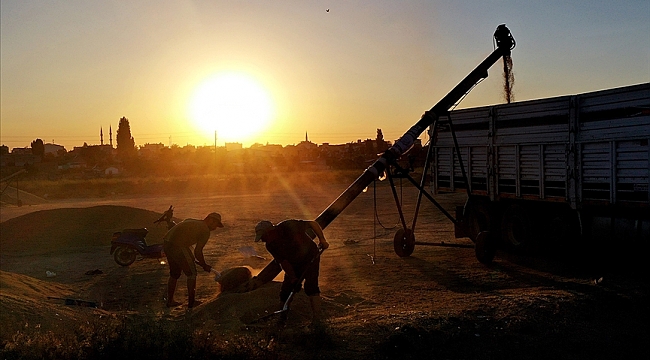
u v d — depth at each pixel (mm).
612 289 10250
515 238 14836
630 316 8297
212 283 12586
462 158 16344
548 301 8906
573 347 6934
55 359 6109
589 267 12758
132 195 59938
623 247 11852
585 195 12273
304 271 8148
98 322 6984
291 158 125062
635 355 6723
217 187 65500
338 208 12539
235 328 7598
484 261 13484
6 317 7906
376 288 11094
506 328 7531
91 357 6078
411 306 9203
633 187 11141
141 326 6570
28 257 18422
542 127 13328
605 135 11695
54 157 152125
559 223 13336
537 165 13516
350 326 7539
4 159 132625
